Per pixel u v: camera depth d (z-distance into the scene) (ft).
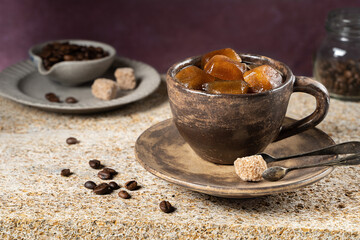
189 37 4.45
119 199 2.08
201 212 2.02
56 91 2.83
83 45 3.11
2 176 2.17
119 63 3.09
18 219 1.98
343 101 2.72
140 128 2.51
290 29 4.43
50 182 2.15
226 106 1.98
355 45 2.69
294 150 2.18
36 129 2.49
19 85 2.83
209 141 2.05
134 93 2.72
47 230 1.99
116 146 2.37
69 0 4.28
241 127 2.01
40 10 4.32
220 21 4.40
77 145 2.37
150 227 1.98
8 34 4.40
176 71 2.12
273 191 1.93
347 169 2.23
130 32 4.41
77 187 2.13
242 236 1.97
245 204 2.06
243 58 2.21
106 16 4.34
